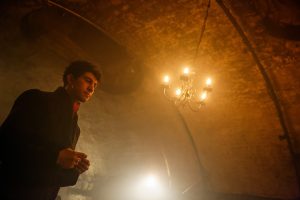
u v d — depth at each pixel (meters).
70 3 5.02
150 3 5.00
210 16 5.03
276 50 5.24
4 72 7.38
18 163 1.48
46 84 7.97
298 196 7.09
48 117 1.67
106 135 10.39
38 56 6.73
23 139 1.49
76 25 5.63
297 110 6.09
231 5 4.71
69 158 1.59
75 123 2.04
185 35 5.61
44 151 1.54
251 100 6.49
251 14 4.78
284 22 4.67
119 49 6.32
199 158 8.72
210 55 5.93
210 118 7.60
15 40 6.00
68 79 2.04
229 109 7.04
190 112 7.77
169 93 7.15
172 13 5.16
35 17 5.32
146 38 5.91
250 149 7.41
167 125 8.73
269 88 5.97
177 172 9.45
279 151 6.91
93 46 6.33
